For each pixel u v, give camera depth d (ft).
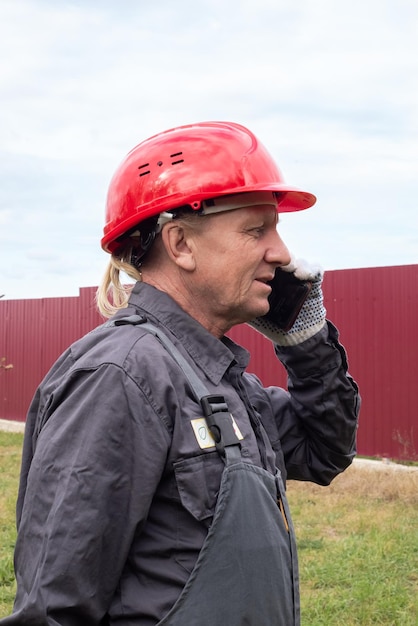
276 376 38.19
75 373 5.03
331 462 6.82
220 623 4.63
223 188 5.42
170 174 5.51
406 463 33.55
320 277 6.47
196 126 5.78
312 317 6.53
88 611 4.61
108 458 4.71
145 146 5.77
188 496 4.78
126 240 5.94
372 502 26.55
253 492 4.91
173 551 4.80
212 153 5.51
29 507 4.83
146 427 4.79
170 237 5.60
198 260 5.57
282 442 6.77
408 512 24.76
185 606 4.60
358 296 35.35
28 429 5.68
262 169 5.59
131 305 5.69
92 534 4.59
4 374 55.01
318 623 15.29
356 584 17.49
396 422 34.12
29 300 53.26
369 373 34.99
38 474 4.84
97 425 4.75
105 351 5.08
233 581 4.70
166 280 5.73
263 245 5.70
